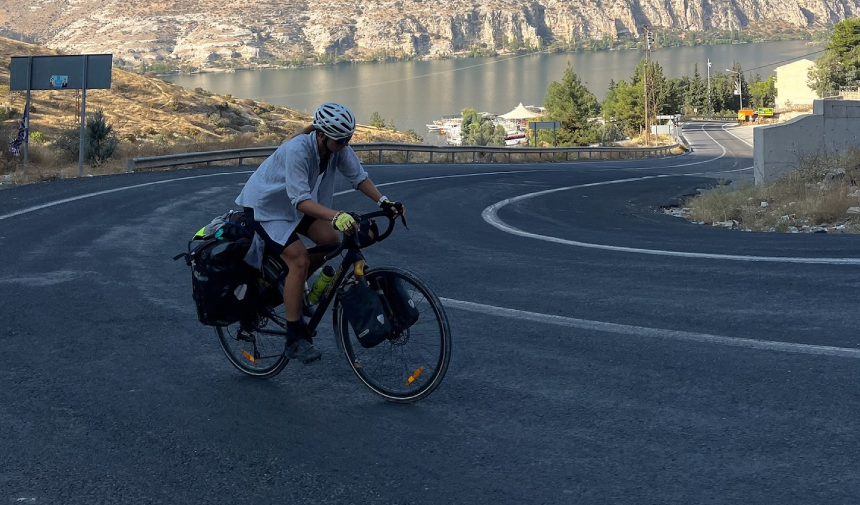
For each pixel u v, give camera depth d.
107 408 4.67
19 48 66.38
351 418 4.40
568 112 95.94
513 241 11.17
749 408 4.23
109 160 25.64
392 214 4.55
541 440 3.97
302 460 3.88
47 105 51.88
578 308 6.67
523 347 5.58
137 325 6.49
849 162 18.17
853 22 111.56
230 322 4.91
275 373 5.05
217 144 31.16
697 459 3.66
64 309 7.02
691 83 181.50
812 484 3.35
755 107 183.38
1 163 21.56
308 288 4.94
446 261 9.37
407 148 36.06
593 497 3.36
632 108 124.06
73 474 3.80
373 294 4.51
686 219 15.88
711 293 7.01
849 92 87.75
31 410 4.66
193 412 4.58
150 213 13.82
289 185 4.34
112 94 59.06
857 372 4.68
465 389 4.76
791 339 5.44
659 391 4.57
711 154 68.00
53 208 14.27
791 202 15.30
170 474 3.78
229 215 4.87
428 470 3.71
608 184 25.59
